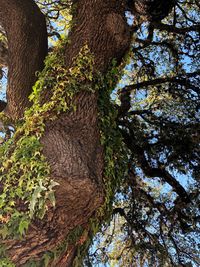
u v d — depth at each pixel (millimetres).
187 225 8617
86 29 4406
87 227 3664
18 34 4859
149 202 8867
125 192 8797
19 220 3107
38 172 3242
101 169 3748
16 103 4758
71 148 3535
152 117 8703
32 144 3439
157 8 7645
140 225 8820
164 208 8812
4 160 3471
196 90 8633
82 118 3881
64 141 3584
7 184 3248
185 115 8773
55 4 8352
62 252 3418
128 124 8297
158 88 9039
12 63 4852
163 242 8703
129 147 8094
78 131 3775
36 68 4863
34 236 3174
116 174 4195
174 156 8508
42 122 3674
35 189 3141
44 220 3209
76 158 3455
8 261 3111
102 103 4238
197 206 8445
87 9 4531
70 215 3340
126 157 4367
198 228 8555
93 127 3912
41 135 3588
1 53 5867
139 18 8086
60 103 3854
